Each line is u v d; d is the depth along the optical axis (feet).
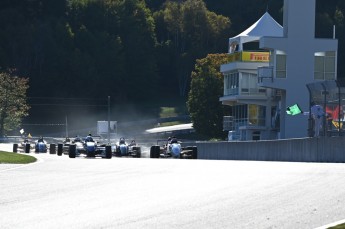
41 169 253.44
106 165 277.23
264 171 222.07
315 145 309.42
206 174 215.72
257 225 121.90
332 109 354.13
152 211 138.51
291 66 588.09
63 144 442.50
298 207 138.72
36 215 137.08
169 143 388.16
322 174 202.90
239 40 654.12
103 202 152.46
